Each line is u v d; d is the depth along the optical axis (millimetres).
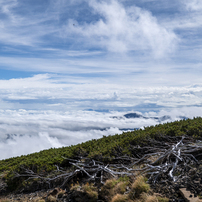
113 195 5441
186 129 10000
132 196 4996
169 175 5527
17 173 9227
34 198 7234
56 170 8805
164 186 5125
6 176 9836
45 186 8148
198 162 6059
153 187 5266
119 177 6715
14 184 9070
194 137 8734
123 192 5430
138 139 9867
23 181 8797
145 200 4664
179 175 5418
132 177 6262
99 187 6484
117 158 8320
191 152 7137
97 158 8773
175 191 4719
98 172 7965
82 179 7781
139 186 5195
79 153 10117
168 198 4547
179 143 7492
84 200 5719
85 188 6074
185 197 4250
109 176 7109
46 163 9938
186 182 4887
